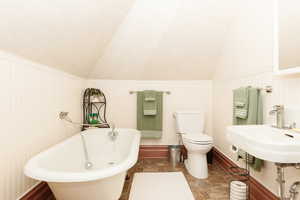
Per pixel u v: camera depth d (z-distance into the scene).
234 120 1.86
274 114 1.38
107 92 2.79
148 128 2.71
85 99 2.67
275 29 1.32
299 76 1.17
